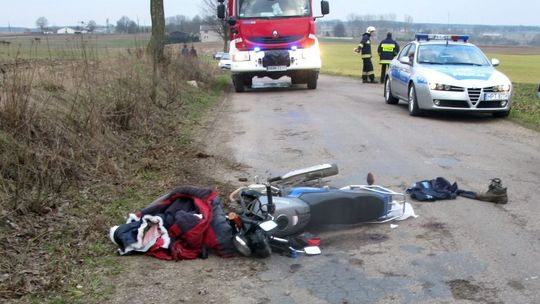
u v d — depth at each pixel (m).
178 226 4.83
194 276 4.46
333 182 7.04
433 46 13.38
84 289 4.20
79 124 7.82
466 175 7.40
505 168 7.79
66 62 10.16
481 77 11.95
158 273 4.51
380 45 22.62
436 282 4.31
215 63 35.09
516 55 63.72
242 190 5.77
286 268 4.62
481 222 5.58
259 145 9.45
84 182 6.62
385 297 4.09
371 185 6.04
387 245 5.06
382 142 9.51
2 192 5.51
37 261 4.58
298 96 17.27
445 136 10.13
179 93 14.52
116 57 13.27
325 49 74.88
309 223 5.21
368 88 20.30
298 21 17.69
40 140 6.79
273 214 4.94
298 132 10.59
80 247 4.91
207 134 10.54
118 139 8.64
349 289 4.23
